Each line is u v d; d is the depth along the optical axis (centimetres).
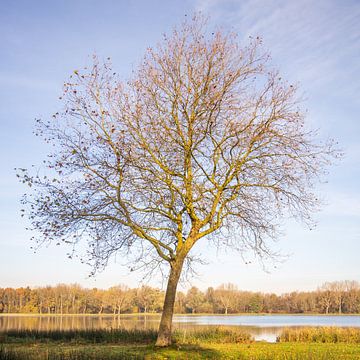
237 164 1998
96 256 1928
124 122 1938
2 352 1631
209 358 1731
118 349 1944
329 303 13512
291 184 2023
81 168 1870
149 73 2028
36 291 12181
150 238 1977
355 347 2398
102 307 11144
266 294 13938
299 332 3077
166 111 2033
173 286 1969
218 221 2027
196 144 1989
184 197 2000
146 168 1917
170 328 1942
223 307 12556
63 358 1599
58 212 1845
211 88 1961
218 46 2005
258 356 1817
